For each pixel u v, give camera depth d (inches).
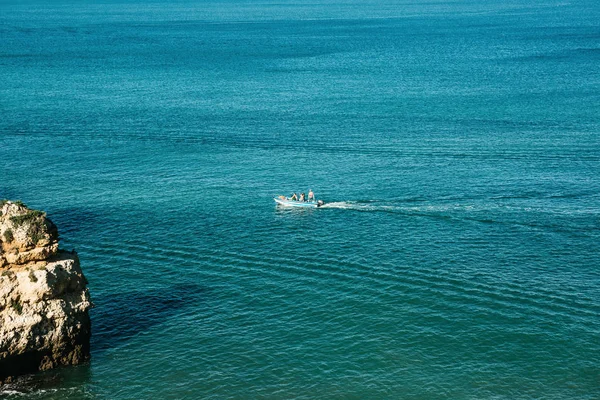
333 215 3582.7
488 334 2460.6
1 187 4052.7
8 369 2236.7
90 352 2405.3
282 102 6491.1
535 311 2596.0
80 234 3361.2
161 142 5044.3
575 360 2310.5
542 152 4658.0
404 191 3932.1
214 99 6653.5
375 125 5516.7
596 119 5590.6
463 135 5152.6
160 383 2256.4
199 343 2455.7
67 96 6811.0
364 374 2274.9
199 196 3895.2
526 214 3523.6
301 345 2434.8
